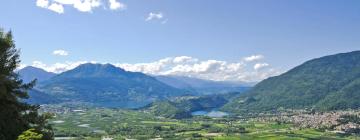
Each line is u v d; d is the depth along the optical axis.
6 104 47.03
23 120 48.25
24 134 40.19
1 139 43.66
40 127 49.72
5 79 46.72
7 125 45.75
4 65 48.50
